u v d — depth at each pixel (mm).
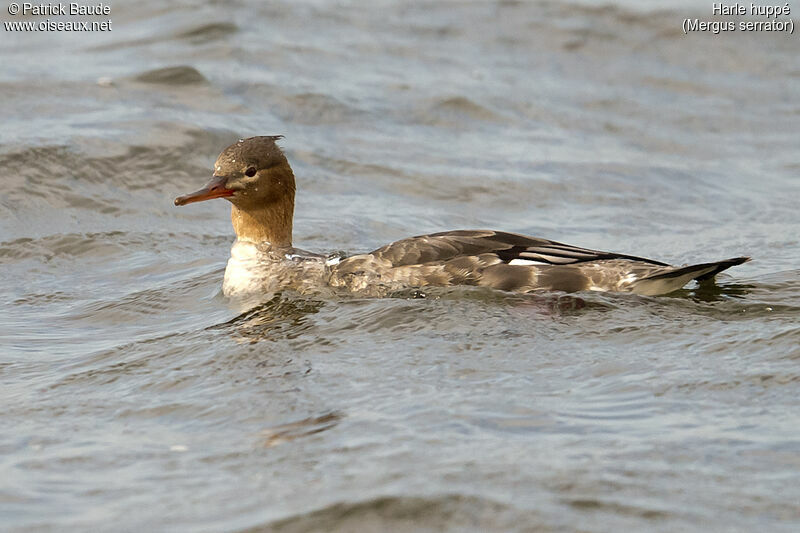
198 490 8039
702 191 18391
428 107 21344
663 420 8828
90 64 22141
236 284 13125
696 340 10578
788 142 21062
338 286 12719
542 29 25641
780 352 10117
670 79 23781
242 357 10695
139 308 12945
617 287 11961
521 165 19156
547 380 9727
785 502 7543
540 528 7328
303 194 17594
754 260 14453
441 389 9602
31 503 7969
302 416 9188
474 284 12188
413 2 27000
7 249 15250
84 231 15914
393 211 17141
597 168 19234
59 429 9289
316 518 7543
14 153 17531
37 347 11609
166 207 16984
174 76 21047
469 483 7855
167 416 9438
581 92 22891
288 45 23703
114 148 18000
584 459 8188
